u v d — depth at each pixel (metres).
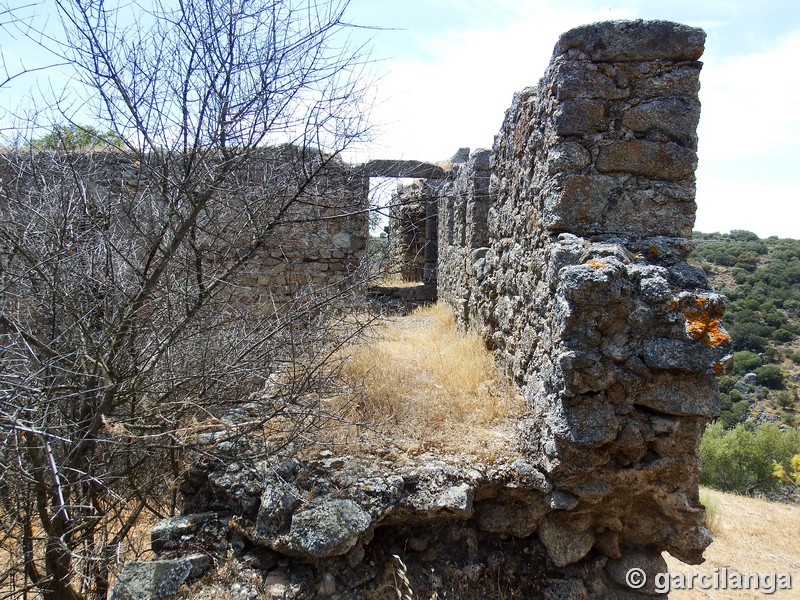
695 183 3.50
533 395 3.76
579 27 3.43
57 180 3.91
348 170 4.66
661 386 3.09
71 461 3.25
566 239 3.42
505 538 3.33
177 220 3.84
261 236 3.79
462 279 7.28
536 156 4.02
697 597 5.10
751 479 14.01
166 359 3.80
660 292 3.05
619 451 3.20
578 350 3.08
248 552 2.99
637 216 3.49
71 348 3.48
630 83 3.47
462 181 7.68
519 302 4.33
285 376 4.09
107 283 3.59
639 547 3.44
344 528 2.82
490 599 3.10
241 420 3.77
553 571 3.28
